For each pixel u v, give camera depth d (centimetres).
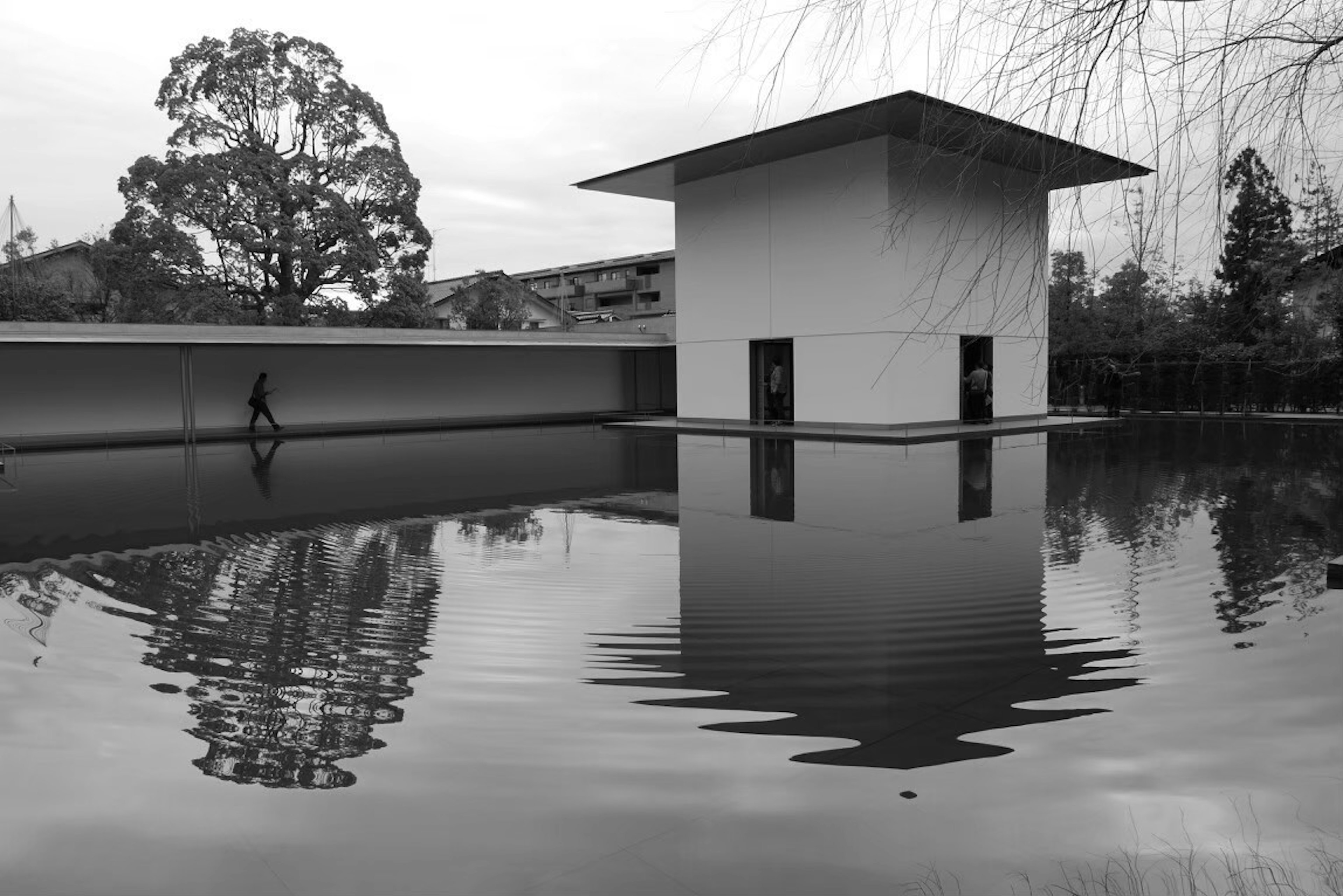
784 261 1861
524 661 427
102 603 542
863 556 653
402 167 2608
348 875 241
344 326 2459
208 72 2381
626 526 805
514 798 286
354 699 378
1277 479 1048
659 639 459
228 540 747
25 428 1852
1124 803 277
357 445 1723
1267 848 248
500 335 2239
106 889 235
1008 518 802
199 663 427
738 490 1024
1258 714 345
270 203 2400
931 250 223
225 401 2102
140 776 304
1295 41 184
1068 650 430
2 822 272
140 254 2327
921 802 280
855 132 1572
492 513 886
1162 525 754
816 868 243
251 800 286
